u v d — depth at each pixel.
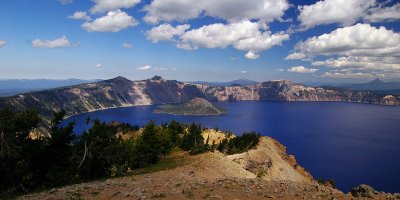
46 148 51.56
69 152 54.00
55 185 48.03
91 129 57.69
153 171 57.53
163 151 83.25
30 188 48.28
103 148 57.59
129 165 73.12
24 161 47.19
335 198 23.83
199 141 102.69
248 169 127.38
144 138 78.00
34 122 52.41
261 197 23.69
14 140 48.56
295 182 31.55
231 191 25.77
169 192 25.84
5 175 46.78
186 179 40.53
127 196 25.03
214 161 71.88
